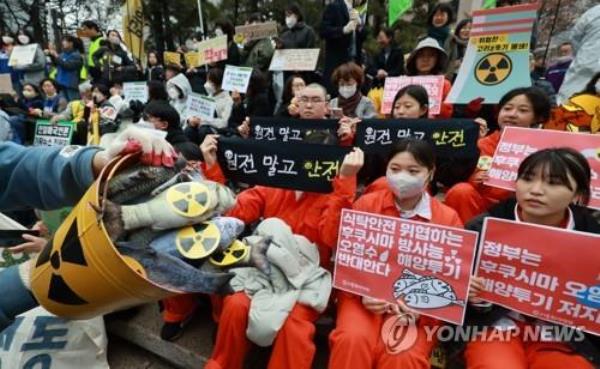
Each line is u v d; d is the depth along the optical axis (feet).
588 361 5.29
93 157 2.98
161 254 2.43
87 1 65.21
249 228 8.15
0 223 5.98
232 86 16.98
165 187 2.85
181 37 48.93
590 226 5.75
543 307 5.15
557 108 10.85
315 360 7.07
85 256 2.26
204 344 7.58
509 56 10.19
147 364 8.03
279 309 6.11
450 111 12.51
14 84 29.73
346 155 6.79
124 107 18.33
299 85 14.82
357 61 19.56
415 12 39.29
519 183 5.77
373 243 6.01
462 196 8.13
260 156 7.74
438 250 5.57
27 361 6.77
